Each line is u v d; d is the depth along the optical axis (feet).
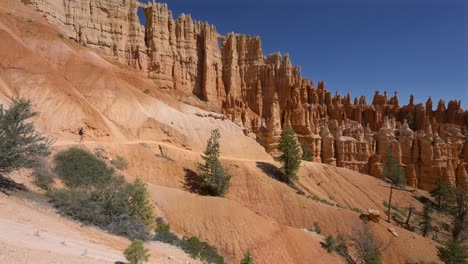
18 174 74.74
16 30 182.50
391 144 285.23
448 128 319.47
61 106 143.23
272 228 116.67
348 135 296.51
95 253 42.73
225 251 101.14
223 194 147.95
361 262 120.88
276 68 323.16
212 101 290.15
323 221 144.87
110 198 74.79
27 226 43.39
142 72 254.47
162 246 68.59
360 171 275.80
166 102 227.40
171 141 187.83
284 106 308.40
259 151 228.63
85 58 207.00
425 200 234.38
